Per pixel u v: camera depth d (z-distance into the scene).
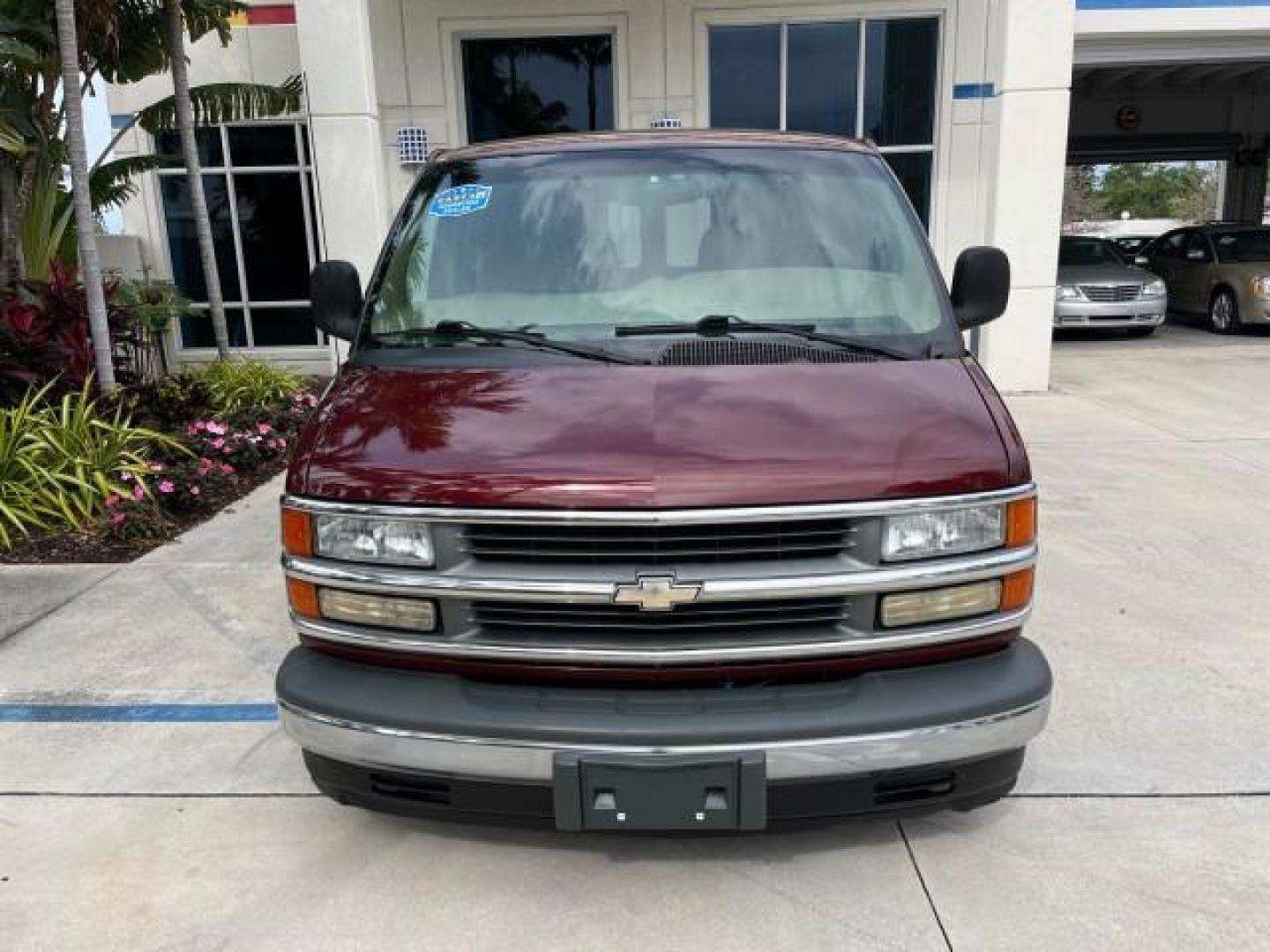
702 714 2.53
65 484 6.39
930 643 2.64
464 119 11.59
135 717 3.99
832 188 3.72
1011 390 11.05
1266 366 12.48
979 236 11.57
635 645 2.56
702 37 11.27
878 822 2.77
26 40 8.12
